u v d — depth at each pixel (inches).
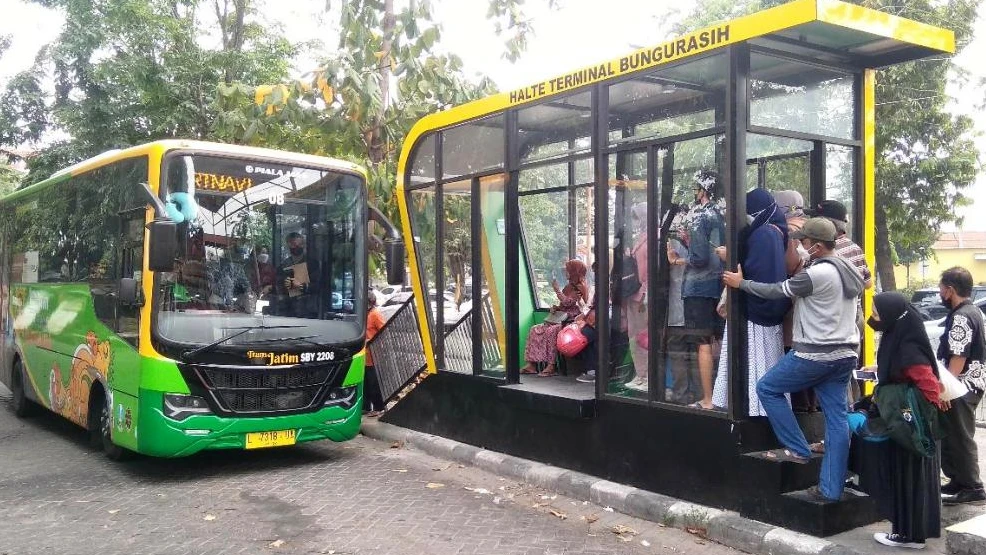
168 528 236.1
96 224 334.3
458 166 329.4
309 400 305.0
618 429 257.0
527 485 277.3
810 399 235.0
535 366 342.0
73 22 642.2
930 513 194.5
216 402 285.0
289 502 262.8
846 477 207.6
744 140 222.1
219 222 295.6
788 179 244.2
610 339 263.3
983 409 395.5
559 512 245.9
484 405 314.3
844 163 252.1
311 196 315.6
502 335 308.0
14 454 341.7
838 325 201.3
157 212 279.3
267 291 301.6
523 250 371.2
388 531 231.5
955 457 239.3
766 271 217.0
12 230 463.5
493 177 311.7
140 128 682.8
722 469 224.1
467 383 323.0
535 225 370.6
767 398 212.5
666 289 244.8
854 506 208.8
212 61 659.4
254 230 302.0
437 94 426.3
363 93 399.9
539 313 370.9
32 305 412.2
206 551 216.2
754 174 239.1
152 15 649.6
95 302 328.5
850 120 252.2
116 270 310.2
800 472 213.9
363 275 326.6
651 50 245.0
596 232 267.7
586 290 340.2
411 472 300.5
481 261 318.3
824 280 199.5
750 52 224.4
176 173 289.3
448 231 336.8
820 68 242.8
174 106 659.4
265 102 418.0
